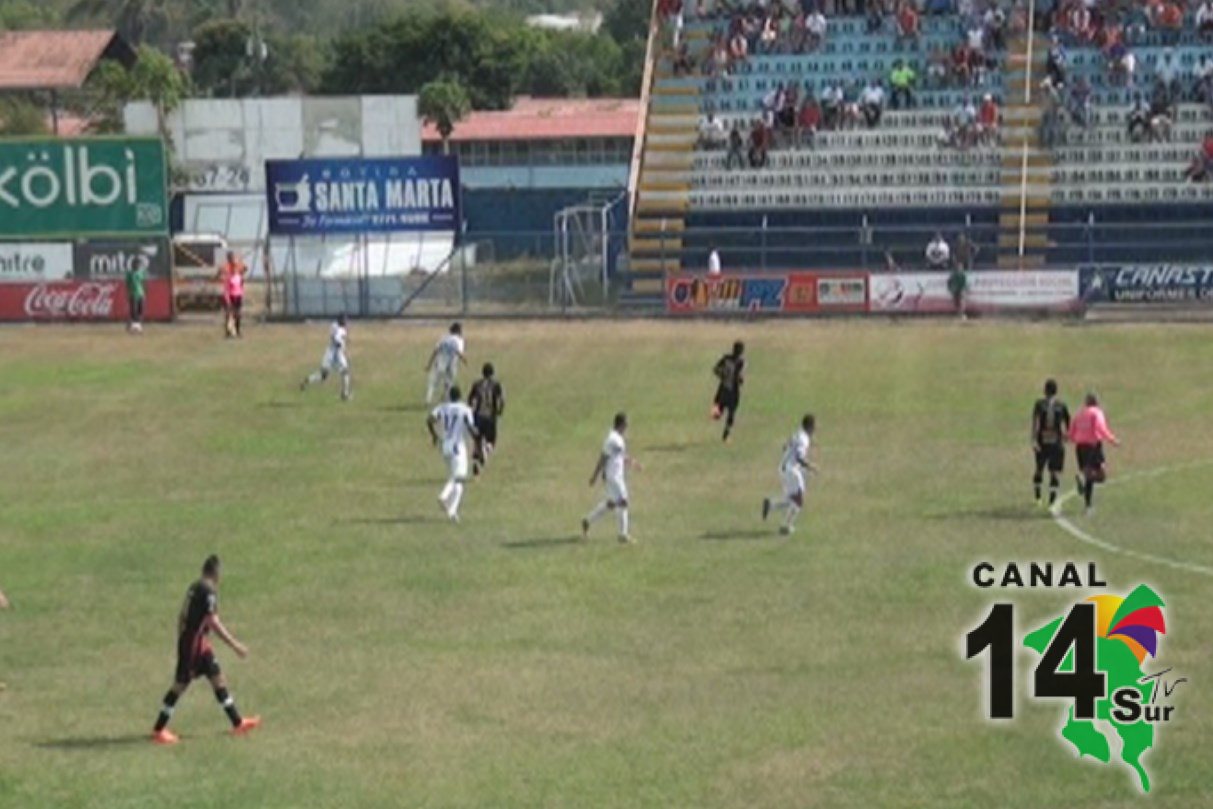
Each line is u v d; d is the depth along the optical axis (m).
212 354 104.88
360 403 89.69
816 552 61.50
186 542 64.31
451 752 43.81
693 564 60.31
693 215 128.75
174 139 164.50
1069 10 133.75
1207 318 110.06
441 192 120.19
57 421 86.31
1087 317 112.12
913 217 127.25
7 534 65.88
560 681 48.91
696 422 84.19
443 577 59.25
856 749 43.44
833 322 112.94
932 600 55.53
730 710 46.31
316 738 45.00
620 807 40.25
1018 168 127.69
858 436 80.62
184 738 45.19
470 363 99.88
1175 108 129.00
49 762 43.62
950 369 95.94
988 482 71.50
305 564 61.12
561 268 123.75
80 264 118.31
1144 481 71.12
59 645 53.00
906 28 135.00
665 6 138.62
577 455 77.56
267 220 120.88
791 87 131.38
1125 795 40.44
